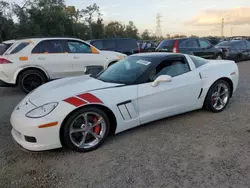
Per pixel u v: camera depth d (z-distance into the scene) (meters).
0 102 5.93
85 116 3.17
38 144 2.96
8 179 2.68
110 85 3.54
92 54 7.59
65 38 7.21
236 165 2.77
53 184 2.57
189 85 4.08
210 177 2.57
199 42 11.48
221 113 4.54
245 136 3.52
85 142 3.25
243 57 13.91
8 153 3.25
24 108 3.17
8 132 3.94
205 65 4.50
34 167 2.90
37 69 6.82
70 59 7.18
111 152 3.19
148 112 3.73
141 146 3.32
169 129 3.86
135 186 2.48
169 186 2.46
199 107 4.41
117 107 3.39
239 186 2.41
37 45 6.82
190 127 3.91
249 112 4.55
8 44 6.91
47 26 52.31
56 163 2.97
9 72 6.48
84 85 3.58
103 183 2.56
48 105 3.04
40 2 51.28
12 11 48.16
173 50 10.85
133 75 3.80
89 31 69.25
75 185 2.54
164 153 3.11
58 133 3.01
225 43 14.15
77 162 2.98
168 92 3.85
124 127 3.54
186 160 2.92
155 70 3.86
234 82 4.75
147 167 2.81
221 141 3.38
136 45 11.80
